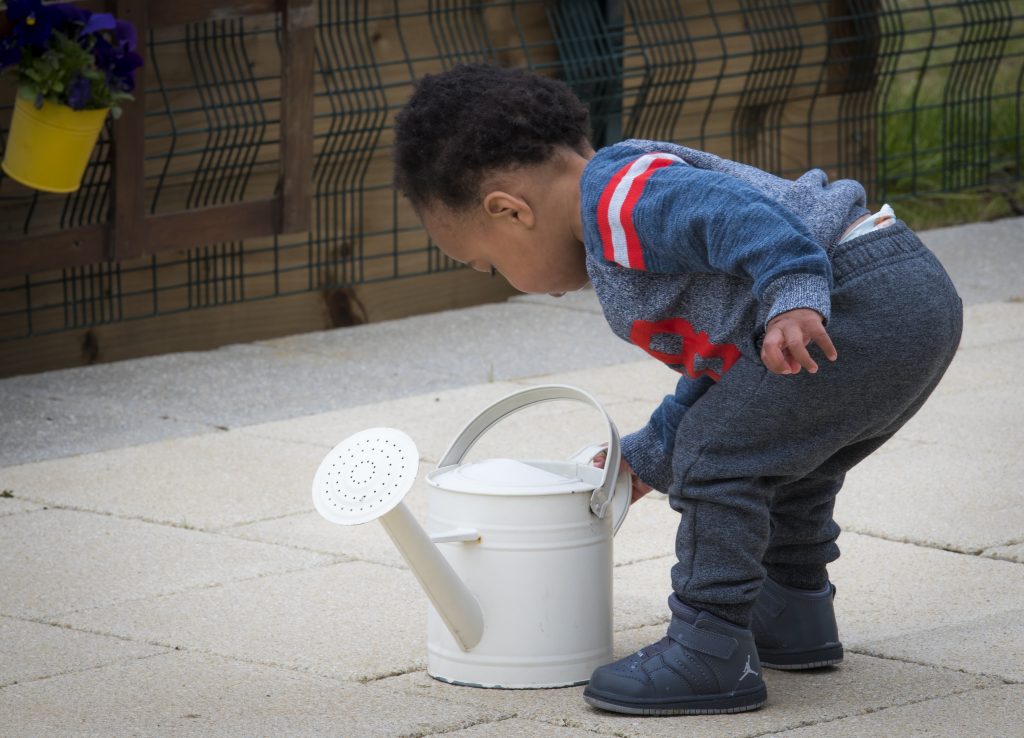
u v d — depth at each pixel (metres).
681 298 3.00
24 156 6.04
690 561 3.10
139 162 6.64
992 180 10.74
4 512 4.77
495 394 6.30
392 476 3.06
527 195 3.06
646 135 9.05
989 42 10.27
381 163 8.09
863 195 3.20
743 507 3.04
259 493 4.97
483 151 3.04
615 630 3.70
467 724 3.06
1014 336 7.09
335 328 8.00
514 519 3.23
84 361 7.22
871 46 9.83
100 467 5.30
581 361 6.96
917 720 3.06
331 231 7.98
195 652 3.54
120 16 6.48
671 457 3.36
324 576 4.14
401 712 3.13
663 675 3.10
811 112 9.54
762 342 2.87
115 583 4.08
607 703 3.11
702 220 2.75
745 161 9.51
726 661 3.11
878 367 2.96
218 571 4.18
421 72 8.10
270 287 7.79
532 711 3.14
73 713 3.14
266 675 3.38
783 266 2.64
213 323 7.60
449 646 3.32
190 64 7.23
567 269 3.16
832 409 2.99
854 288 2.97
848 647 3.56
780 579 3.40
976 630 3.64
